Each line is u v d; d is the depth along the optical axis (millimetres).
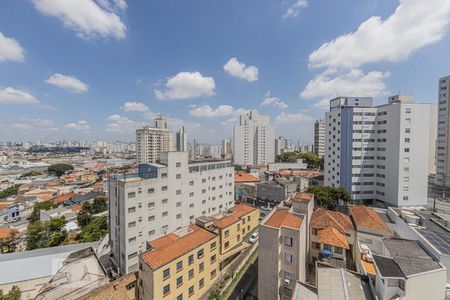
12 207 82000
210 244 34438
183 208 51250
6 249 54844
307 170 127062
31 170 180500
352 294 19422
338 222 35219
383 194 68688
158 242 32156
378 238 30328
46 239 56156
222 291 32875
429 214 35000
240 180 97062
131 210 40406
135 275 30156
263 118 181625
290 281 26422
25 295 33875
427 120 64438
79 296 26078
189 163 56875
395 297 18328
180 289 29109
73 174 153750
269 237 27062
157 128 157625
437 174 88812
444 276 19344
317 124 161375
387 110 67812
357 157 71312
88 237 55219
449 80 85125
